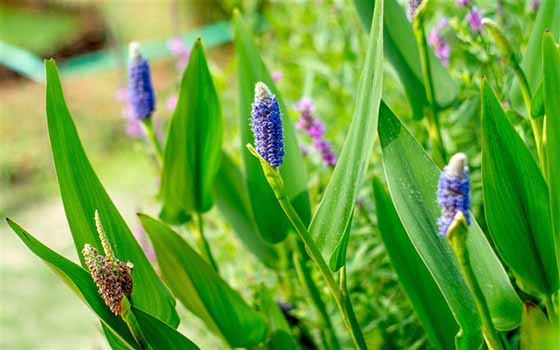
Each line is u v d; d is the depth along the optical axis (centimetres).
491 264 138
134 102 167
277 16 242
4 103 438
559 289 139
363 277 176
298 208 157
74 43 515
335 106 204
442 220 128
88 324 263
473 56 175
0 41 523
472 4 176
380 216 148
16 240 325
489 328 132
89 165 147
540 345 134
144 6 477
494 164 138
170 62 403
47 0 540
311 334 177
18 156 389
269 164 134
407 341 172
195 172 162
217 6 435
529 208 139
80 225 146
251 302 180
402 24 157
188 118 158
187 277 151
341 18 207
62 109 145
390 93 195
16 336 261
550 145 133
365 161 137
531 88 150
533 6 176
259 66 156
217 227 199
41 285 288
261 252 170
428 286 148
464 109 175
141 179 327
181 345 140
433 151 160
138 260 148
